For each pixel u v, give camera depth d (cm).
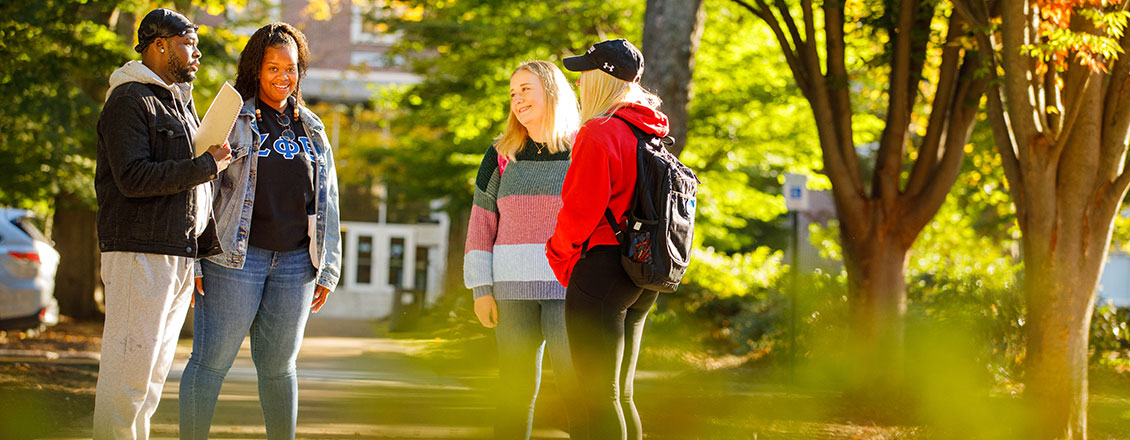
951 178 1203
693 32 1331
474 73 2397
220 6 2247
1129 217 2016
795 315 1477
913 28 1198
